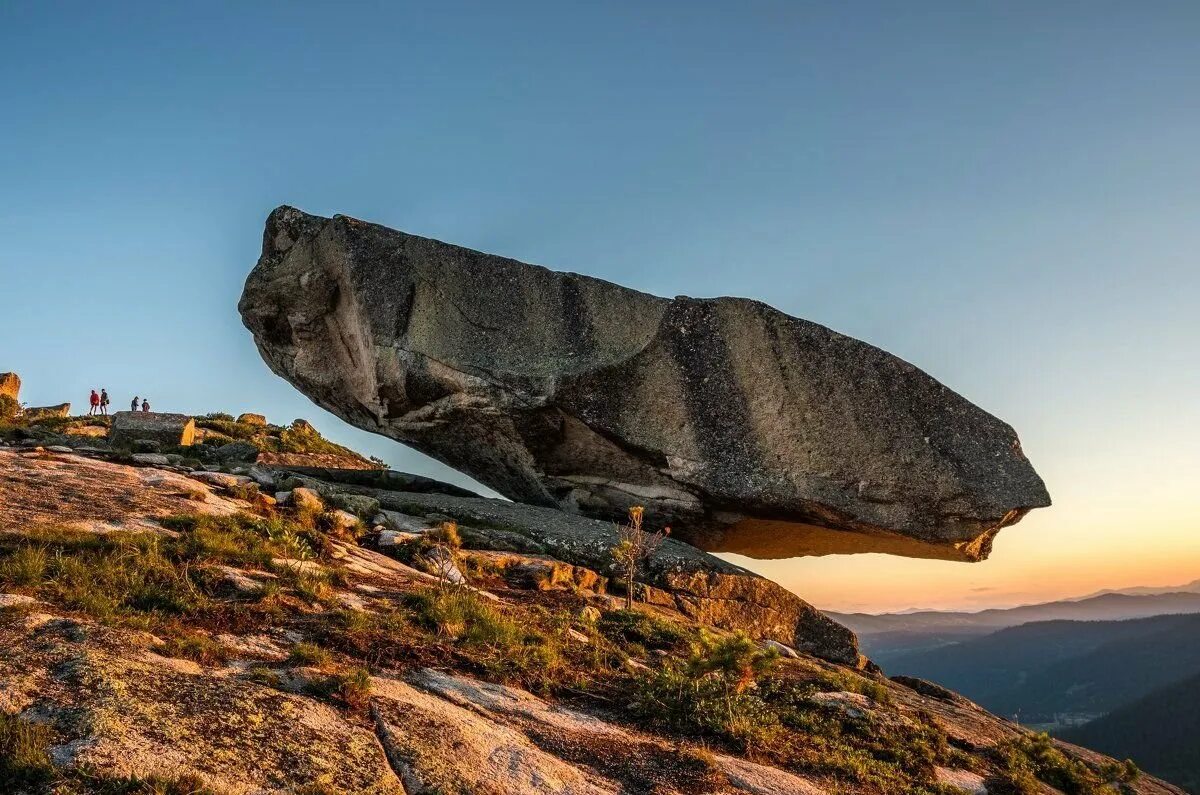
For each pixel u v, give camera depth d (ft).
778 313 62.69
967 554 61.77
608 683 33.24
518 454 68.18
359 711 23.75
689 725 30.04
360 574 39.81
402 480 72.64
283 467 70.13
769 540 68.85
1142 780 46.70
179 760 18.79
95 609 26.73
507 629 34.50
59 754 18.16
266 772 19.31
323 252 69.97
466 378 63.87
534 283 65.72
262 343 76.28
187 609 28.86
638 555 54.90
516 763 23.04
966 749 37.24
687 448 61.31
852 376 60.44
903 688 53.31
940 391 59.93
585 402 62.28
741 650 31.94
